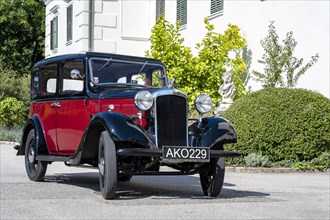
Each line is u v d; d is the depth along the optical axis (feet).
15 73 107.34
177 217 19.36
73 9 78.69
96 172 36.94
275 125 40.09
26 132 31.35
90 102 26.25
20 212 19.76
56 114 28.71
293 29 48.14
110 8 75.00
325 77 44.60
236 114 41.63
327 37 44.47
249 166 40.06
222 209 21.30
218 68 52.03
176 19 69.72
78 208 20.72
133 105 24.30
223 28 59.16
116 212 20.02
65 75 28.27
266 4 51.65
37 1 122.93
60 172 36.76
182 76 51.57
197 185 30.53
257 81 50.16
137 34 76.02
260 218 19.63
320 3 45.21
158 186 29.68
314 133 39.86
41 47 122.52
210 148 23.91
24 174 34.30
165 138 23.48
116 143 23.27
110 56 27.91
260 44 52.31
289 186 30.76
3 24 118.52
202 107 24.93
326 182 32.99
